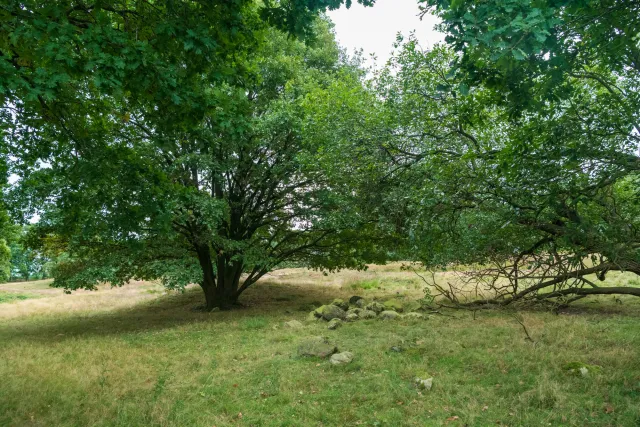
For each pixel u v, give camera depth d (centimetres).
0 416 496
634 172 597
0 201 1005
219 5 572
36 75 454
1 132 667
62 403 540
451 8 323
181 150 1207
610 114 609
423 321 1040
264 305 1625
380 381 582
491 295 1370
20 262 4750
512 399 505
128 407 516
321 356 719
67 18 514
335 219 1180
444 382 571
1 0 437
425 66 953
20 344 1004
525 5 288
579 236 674
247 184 1434
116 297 2294
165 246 1277
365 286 2089
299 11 557
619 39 493
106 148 655
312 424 466
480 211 839
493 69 467
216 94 622
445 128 995
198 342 918
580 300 1278
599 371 567
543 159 611
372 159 1045
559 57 429
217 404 535
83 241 1265
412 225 884
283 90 1448
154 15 581
